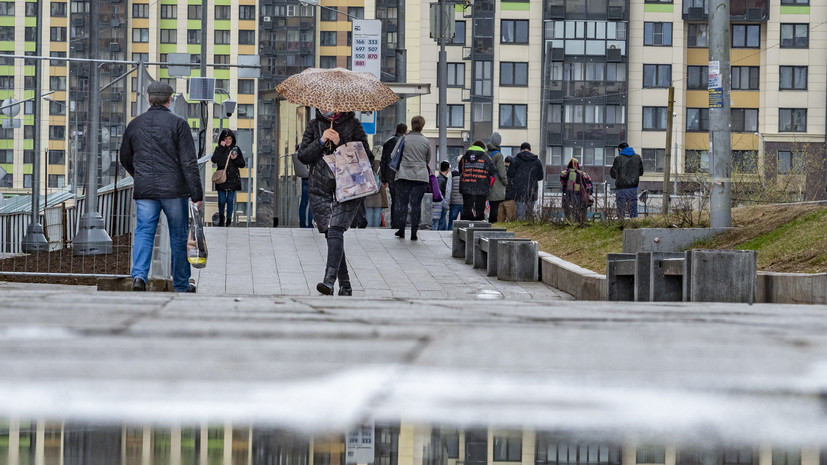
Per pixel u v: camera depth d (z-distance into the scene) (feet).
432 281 84.58
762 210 92.79
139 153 61.87
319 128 65.92
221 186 142.51
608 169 466.29
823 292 57.36
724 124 89.20
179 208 62.34
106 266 78.59
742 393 14.16
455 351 19.89
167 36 634.02
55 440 11.07
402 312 33.17
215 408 12.78
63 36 616.39
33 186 91.97
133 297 39.96
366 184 64.90
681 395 13.92
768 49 461.37
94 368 16.81
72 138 86.63
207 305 35.40
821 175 327.26
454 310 34.78
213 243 99.66
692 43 467.11
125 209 79.25
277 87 67.31
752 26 463.83
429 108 464.24
